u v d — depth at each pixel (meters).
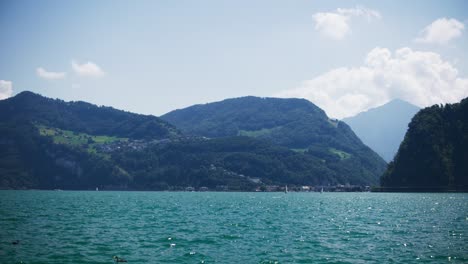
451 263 38.34
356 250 44.38
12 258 38.56
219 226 64.75
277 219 77.31
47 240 48.41
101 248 44.03
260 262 38.62
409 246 46.84
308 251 43.75
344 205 128.38
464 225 66.88
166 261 38.72
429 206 118.62
